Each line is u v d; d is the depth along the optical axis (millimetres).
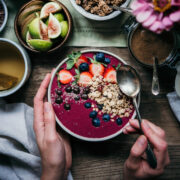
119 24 983
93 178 1027
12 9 999
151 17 657
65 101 914
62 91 916
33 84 1020
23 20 938
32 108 1001
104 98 909
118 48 1007
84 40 995
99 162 1028
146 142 785
